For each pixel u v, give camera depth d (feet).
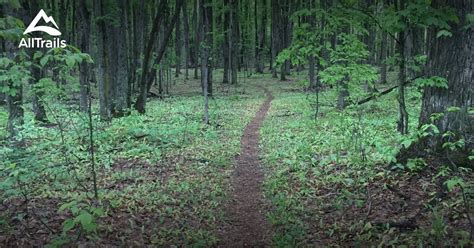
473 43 23.03
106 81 60.85
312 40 38.47
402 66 28.55
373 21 28.84
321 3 70.08
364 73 40.81
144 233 21.89
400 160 26.07
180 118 63.05
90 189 29.17
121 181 32.12
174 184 31.09
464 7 22.90
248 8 157.48
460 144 20.58
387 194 23.75
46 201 25.48
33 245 18.61
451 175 22.61
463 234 16.94
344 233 20.31
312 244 19.66
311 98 81.00
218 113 70.44
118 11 65.77
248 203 27.50
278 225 22.76
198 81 143.33
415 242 17.57
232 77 132.46
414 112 50.96
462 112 23.53
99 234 20.62
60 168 32.96
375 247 18.11
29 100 56.65
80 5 61.72
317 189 27.81
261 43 166.61
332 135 43.24
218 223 23.94
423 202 21.61
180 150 42.55
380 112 54.90
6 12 31.58
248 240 21.59
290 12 127.75
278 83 130.31
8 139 33.96
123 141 46.06
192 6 142.10
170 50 111.55
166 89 111.86
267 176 32.81
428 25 22.82
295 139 44.47
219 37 122.42
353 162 30.45
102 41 58.44
